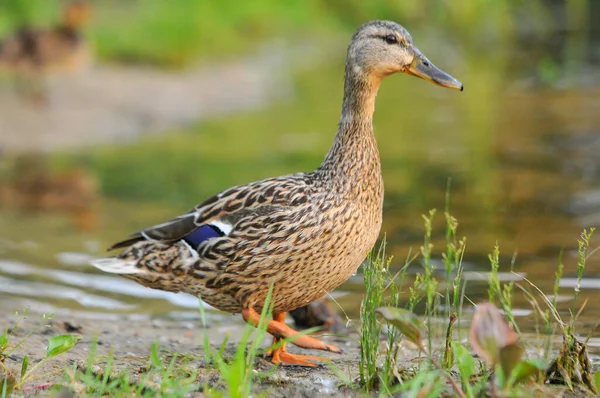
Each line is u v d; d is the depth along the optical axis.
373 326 6.89
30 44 21.33
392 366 6.53
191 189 15.00
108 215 13.59
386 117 21.34
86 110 20.95
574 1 35.56
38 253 11.85
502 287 9.79
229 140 19.14
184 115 21.72
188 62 26.06
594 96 22.61
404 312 6.09
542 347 7.82
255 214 7.55
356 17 34.56
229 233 7.61
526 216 12.81
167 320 9.52
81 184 15.59
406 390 6.36
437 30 33.53
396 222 12.69
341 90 24.92
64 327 8.74
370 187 7.79
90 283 10.79
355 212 7.66
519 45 30.91
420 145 18.11
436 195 14.20
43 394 6.30
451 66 28.12
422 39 32.28
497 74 26.56
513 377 5.80
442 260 10.92
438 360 7.21
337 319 9.15
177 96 22.86
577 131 18.67
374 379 6.61
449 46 31.28
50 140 19.06
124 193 14.91
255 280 7.63
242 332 9.02
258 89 24.66
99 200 14.48
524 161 16.34
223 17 31.16
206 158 17.44
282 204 7.56
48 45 21.38
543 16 34.53
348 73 8.16
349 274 7.86
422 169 16.03
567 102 22.00
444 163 16.45
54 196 14.79
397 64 8.20
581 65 26.98
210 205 7.86
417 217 12.94
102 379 6.70
